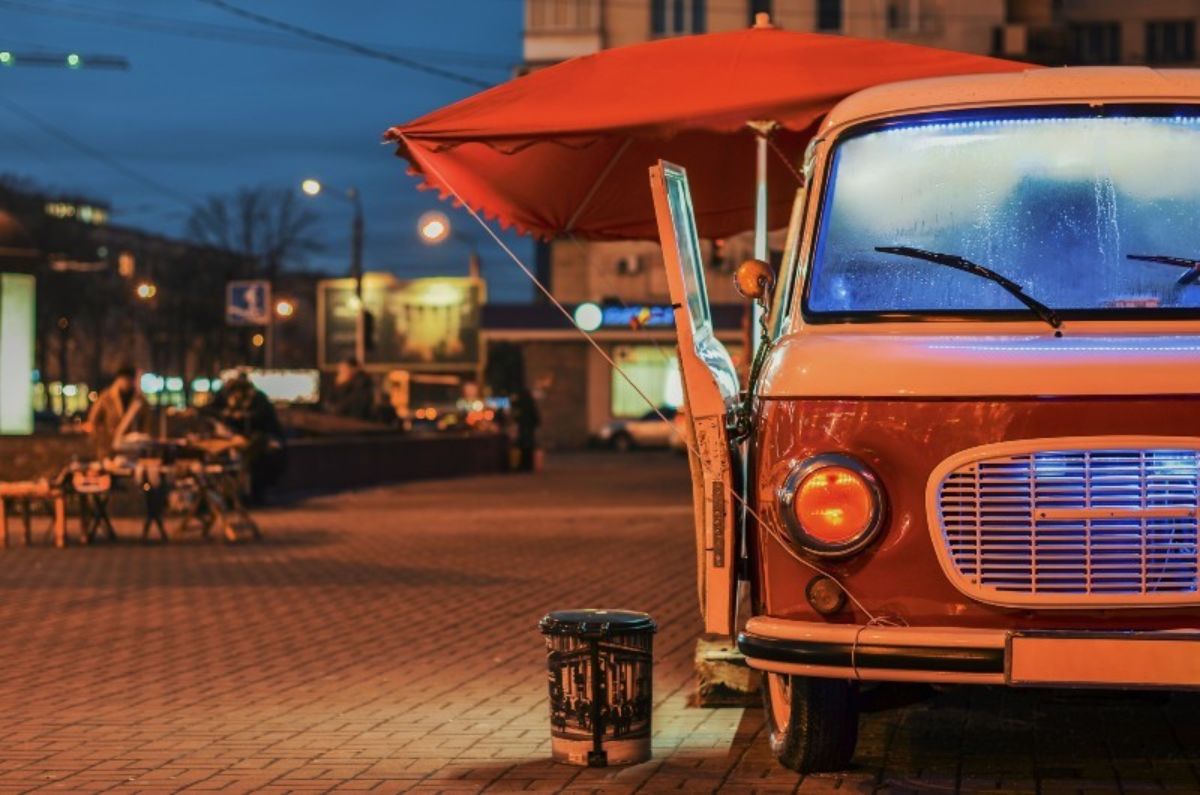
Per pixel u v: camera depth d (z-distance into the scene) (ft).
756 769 27.84
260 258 284.41
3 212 96.68
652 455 206.69
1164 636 22.18
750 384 28.27
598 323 31.71
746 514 25.62
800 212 28.22
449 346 189.47
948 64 33.27
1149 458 22.68
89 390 294.87
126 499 90.27
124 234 359.66
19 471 91.50
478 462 148.87
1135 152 26.25
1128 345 23.85
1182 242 25.62
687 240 27.99
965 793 25.75
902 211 26.32
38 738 31.42
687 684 36.91
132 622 47.60
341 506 100.12
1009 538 22.84
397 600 52.54
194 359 312.71
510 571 61.31
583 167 39.22
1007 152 26.48
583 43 203.72
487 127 33.14
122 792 26.94
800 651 23.16
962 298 25.52
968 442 23.07
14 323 96.07
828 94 32.71
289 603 51.88
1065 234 25.80
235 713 33.83
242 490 98.48
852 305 25.73
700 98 32.91
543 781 27.43
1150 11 218.18
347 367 140.46
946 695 34.19
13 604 51.90
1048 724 31.35
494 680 37.60
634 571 61.26
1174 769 27.48
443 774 28.09
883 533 23.27
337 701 35.12
